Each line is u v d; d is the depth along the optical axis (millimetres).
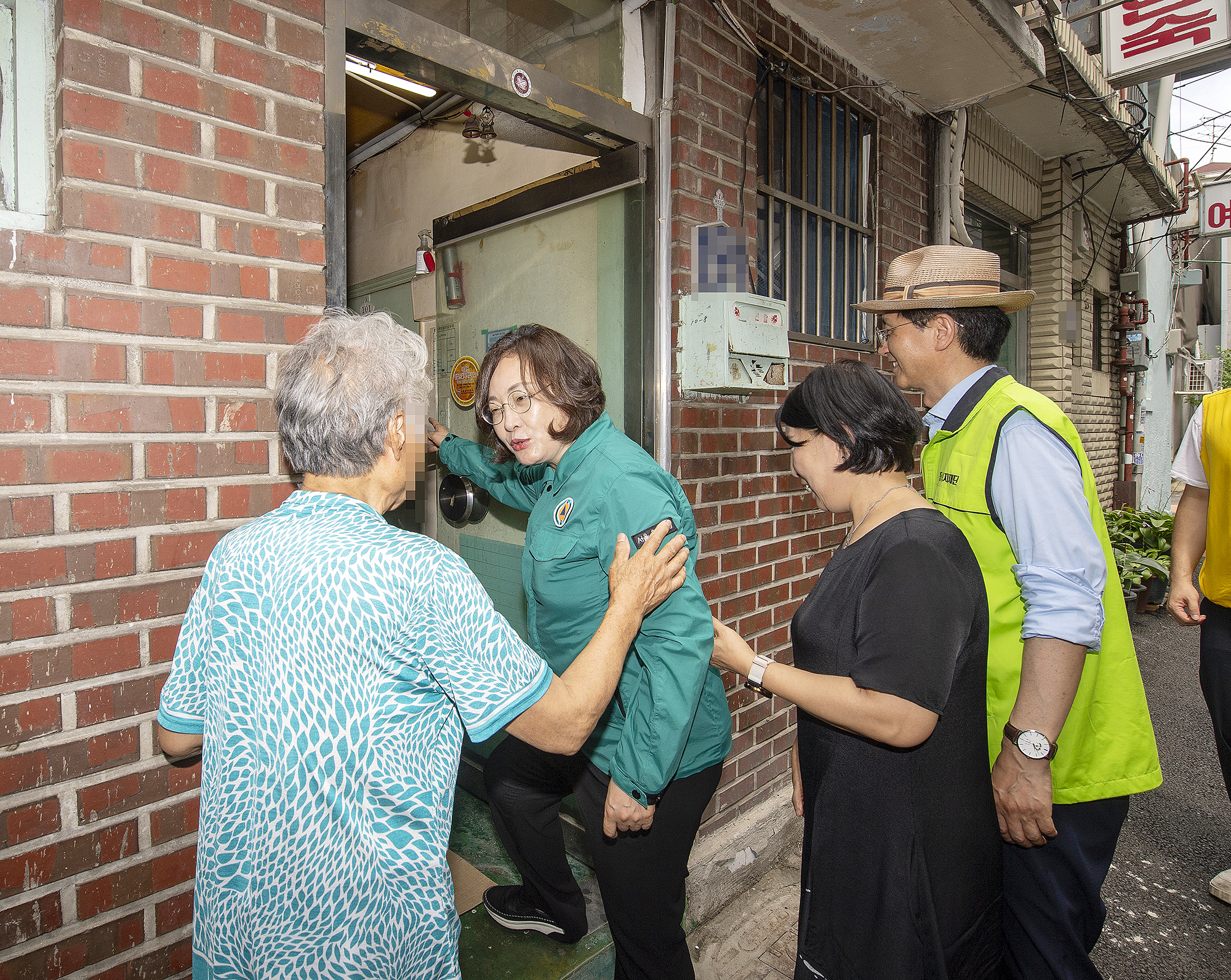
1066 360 5668
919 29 2783
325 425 970
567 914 2016
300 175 1409
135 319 1221
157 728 1261
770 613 2678
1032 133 4898
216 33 1300
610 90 2293
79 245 1164
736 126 2439
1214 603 2404
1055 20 3496
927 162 3605
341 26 1474
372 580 896
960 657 1192
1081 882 1431
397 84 2787
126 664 1226
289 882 894
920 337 1610
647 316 2252
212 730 937
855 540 1281
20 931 1146
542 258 2639
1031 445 1374
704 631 1340
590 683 1063
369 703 903
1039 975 1433
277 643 898
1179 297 11273
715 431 2391
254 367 1356
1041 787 1302
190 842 1305
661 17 2199
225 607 929
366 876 907
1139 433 8312
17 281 1110
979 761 1217
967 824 1192
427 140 3262
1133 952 2260
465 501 2877
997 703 1456
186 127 1269
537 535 1537
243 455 1347
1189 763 3508
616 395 2391
